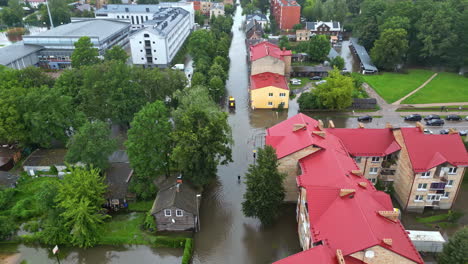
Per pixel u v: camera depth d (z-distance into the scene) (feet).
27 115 240.53
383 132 213.05
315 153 188.44
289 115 332.80
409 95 370.12
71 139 222.69
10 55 402.72
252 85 352.69
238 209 211.20
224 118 213.05
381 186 216.95
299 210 183.21
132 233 189.88
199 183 208.74
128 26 552.41
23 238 185.78
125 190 210.59
